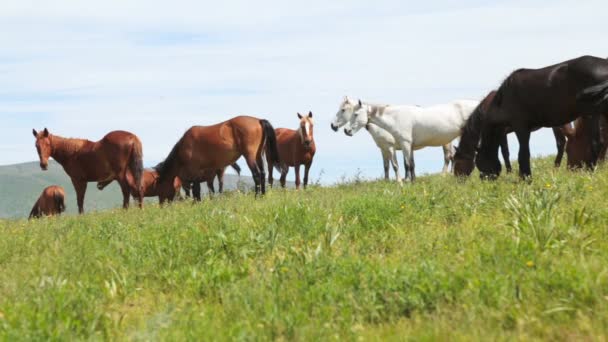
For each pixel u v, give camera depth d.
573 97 12.27
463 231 8.42
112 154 19.80
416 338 4.95
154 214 14.84
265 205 12.88
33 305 6.52
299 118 24.97
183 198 21.88
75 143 20.33
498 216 9.16
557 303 5.21
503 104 13.49
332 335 5.25
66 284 7.55
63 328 5.63
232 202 15.47
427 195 11.12
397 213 10.02
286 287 6.65
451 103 20.45
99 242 10.71
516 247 6.82
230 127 18.67
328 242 8.52
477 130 15.88
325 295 6.17
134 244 9.87
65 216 17.98
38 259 9.62
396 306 5.76
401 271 6.42
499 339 4.72
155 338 5.50
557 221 7.95
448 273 6.20
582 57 12.20
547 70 12.70
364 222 9.63
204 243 9.03
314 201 12.35
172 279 7.72
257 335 5.37
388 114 20.34
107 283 7.40
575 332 4.78
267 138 18.75
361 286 6.29
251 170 18.55
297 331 5.36
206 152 19.00
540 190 9.41
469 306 5.43
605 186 10.17
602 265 6.00
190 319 5.97
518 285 5.58
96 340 5.50
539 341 4.70
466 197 10.87
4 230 14.18
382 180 20.69
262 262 8.12
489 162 14.44
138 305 7.21
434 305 5.66
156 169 21.31
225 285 7.10
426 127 20.02
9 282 8.09
